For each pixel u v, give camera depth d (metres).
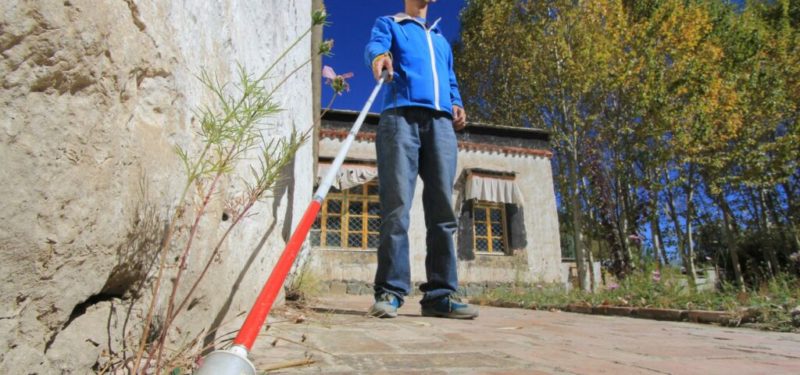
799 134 11.81
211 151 1.33
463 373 1.21
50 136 0.65
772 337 2.22
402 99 2.67
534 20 12.39
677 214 13.88
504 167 11.02
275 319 2.18
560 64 11.50
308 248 5.24
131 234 0.89
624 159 12.18
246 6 1.90
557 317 3.38
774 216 15.12
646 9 13.04
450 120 2.82
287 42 3.00
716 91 11.26
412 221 9.86
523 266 10.37
